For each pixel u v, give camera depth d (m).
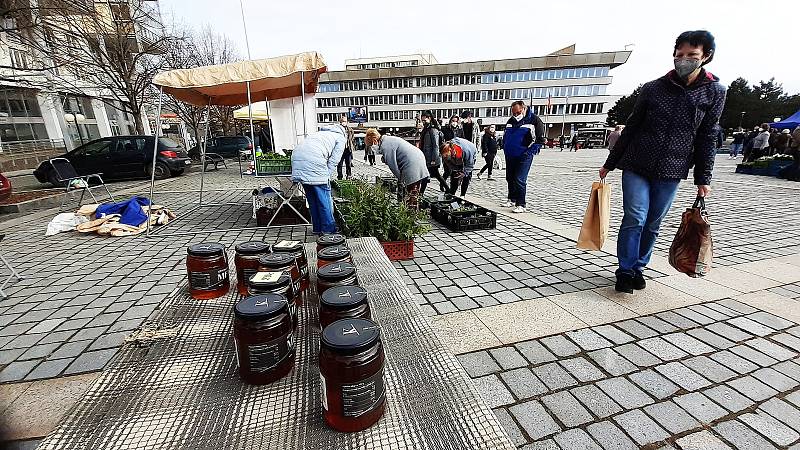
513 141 6.36
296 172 4.76
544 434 1.71
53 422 1.77
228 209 7.22
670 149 2.77
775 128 19.53
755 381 2.04
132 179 12.91
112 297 3.25
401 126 79.81
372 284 1.75
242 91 6.82
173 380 1.05
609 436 1.69
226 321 1.39
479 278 3.56
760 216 5.99
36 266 4.05
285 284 1.29
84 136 20.98
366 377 0.87
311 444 0.85
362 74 77.88
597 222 3.31
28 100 17.83
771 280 3.38
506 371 2.16
